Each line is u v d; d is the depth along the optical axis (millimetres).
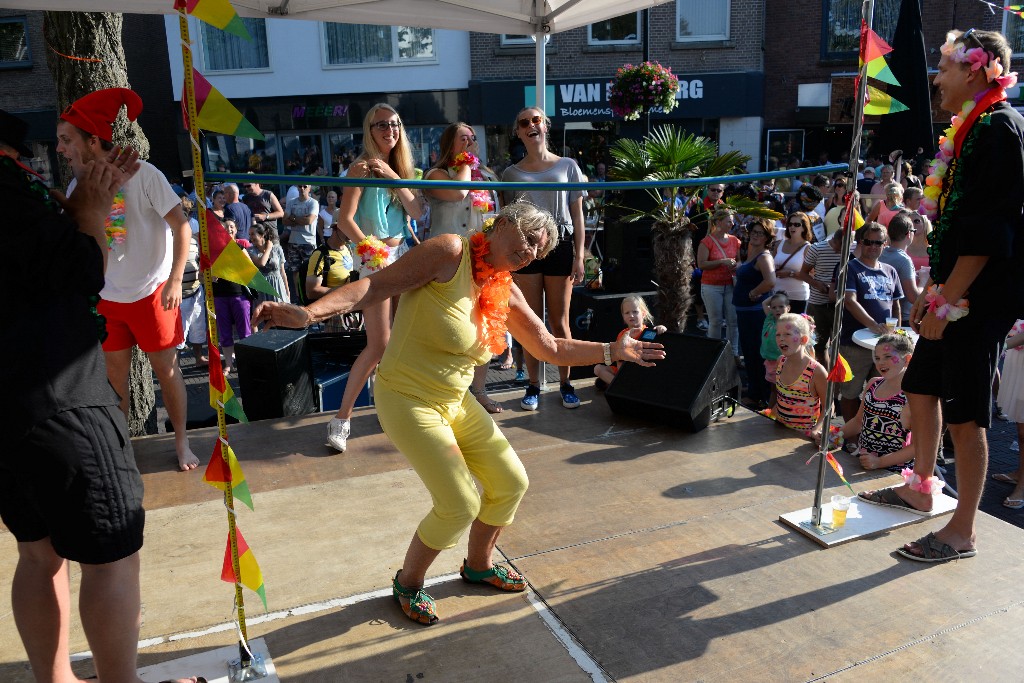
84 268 1801
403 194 4172
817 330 6562
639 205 6785
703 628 2551
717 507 3396
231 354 8453
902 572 2879
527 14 5387
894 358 3973
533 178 4492
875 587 2785
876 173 11883
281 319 2043
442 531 2402
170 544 3066
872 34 2768
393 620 2582
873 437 4035
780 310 5988
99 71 4586
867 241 5832
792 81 18219
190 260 7906
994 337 2758
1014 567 2900
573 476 3721
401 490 3535
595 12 5309
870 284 5793
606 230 7152
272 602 2682
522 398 4902
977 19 16516
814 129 18344
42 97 17453
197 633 2508
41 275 1729
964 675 2328
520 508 3395
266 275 8195
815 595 2736
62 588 2029
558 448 4078
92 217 1944
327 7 5137
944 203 2787
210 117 1963
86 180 1914
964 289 2656
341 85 17547
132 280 3426
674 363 4449
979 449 2865
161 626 2549
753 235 6680
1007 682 2297
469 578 2771
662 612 2639
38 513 1871
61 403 1767
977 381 2781
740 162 6855
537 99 5660
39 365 1744
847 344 5902
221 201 9430
